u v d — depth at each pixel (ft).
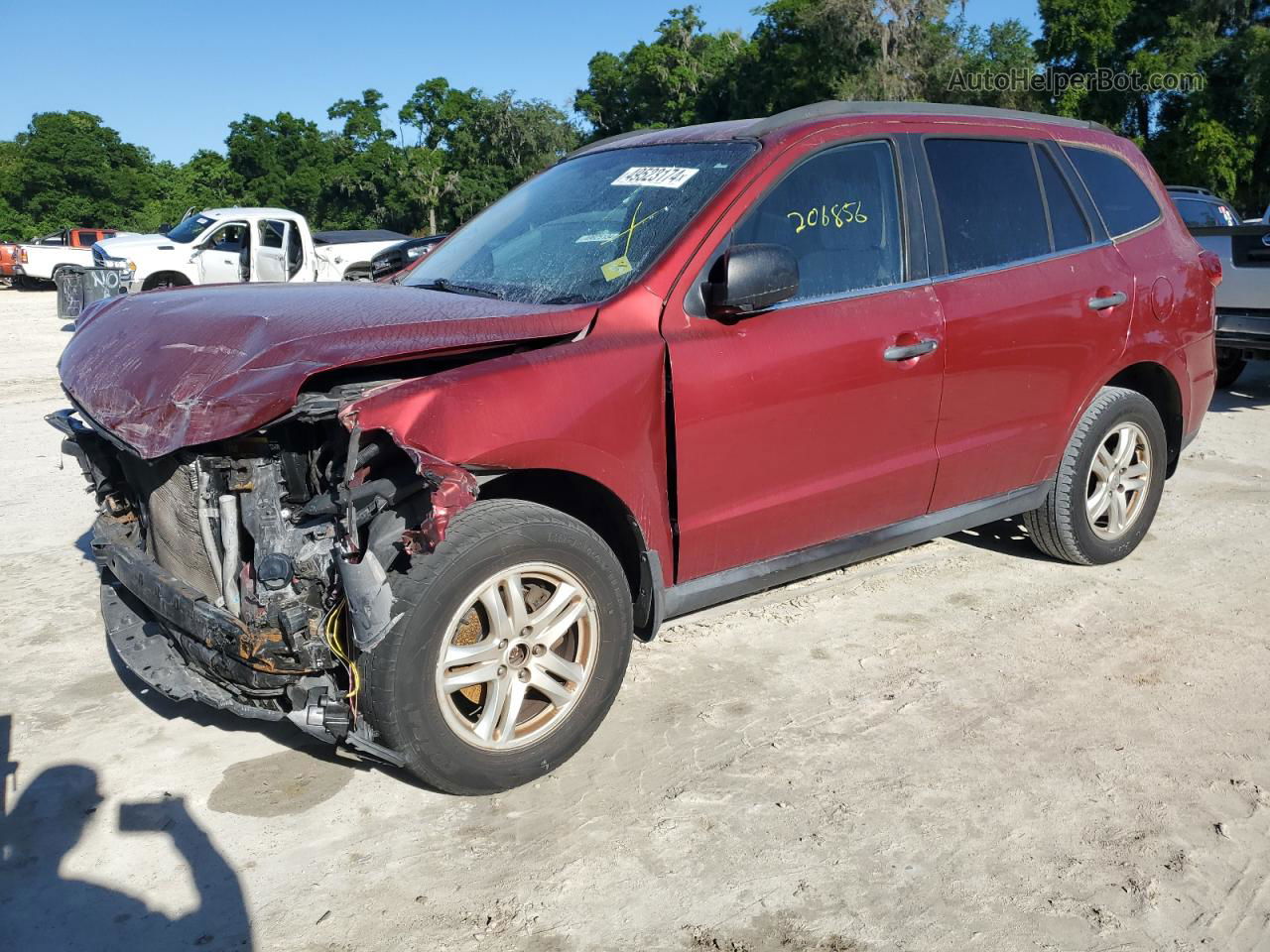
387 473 8.80
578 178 13.42
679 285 10.70
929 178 12.88
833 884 8.71
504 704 9.70
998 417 13.55
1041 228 14.11
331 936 8.12
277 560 8.91
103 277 25.43
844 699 11.80
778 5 152.76
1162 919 8.27
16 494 20.49
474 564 9.10
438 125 220.84
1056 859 9.02
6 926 8.22
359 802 9.91
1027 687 12.07
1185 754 10.65
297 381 8.55
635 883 8.73
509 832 9.42
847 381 11.69
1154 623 13.85
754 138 11.91
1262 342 26.11
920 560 16.25
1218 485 20.45
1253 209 136.87
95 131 210.59
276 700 9.48
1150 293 15.08
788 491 11.61
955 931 8.16
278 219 55.83
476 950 7.96
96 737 11.09
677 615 11.40
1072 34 128.98
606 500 10.44
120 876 8.84
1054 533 15.25
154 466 10.00
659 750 10.74
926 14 137.39
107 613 11.47
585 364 9.84
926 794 9.95
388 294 11.41
